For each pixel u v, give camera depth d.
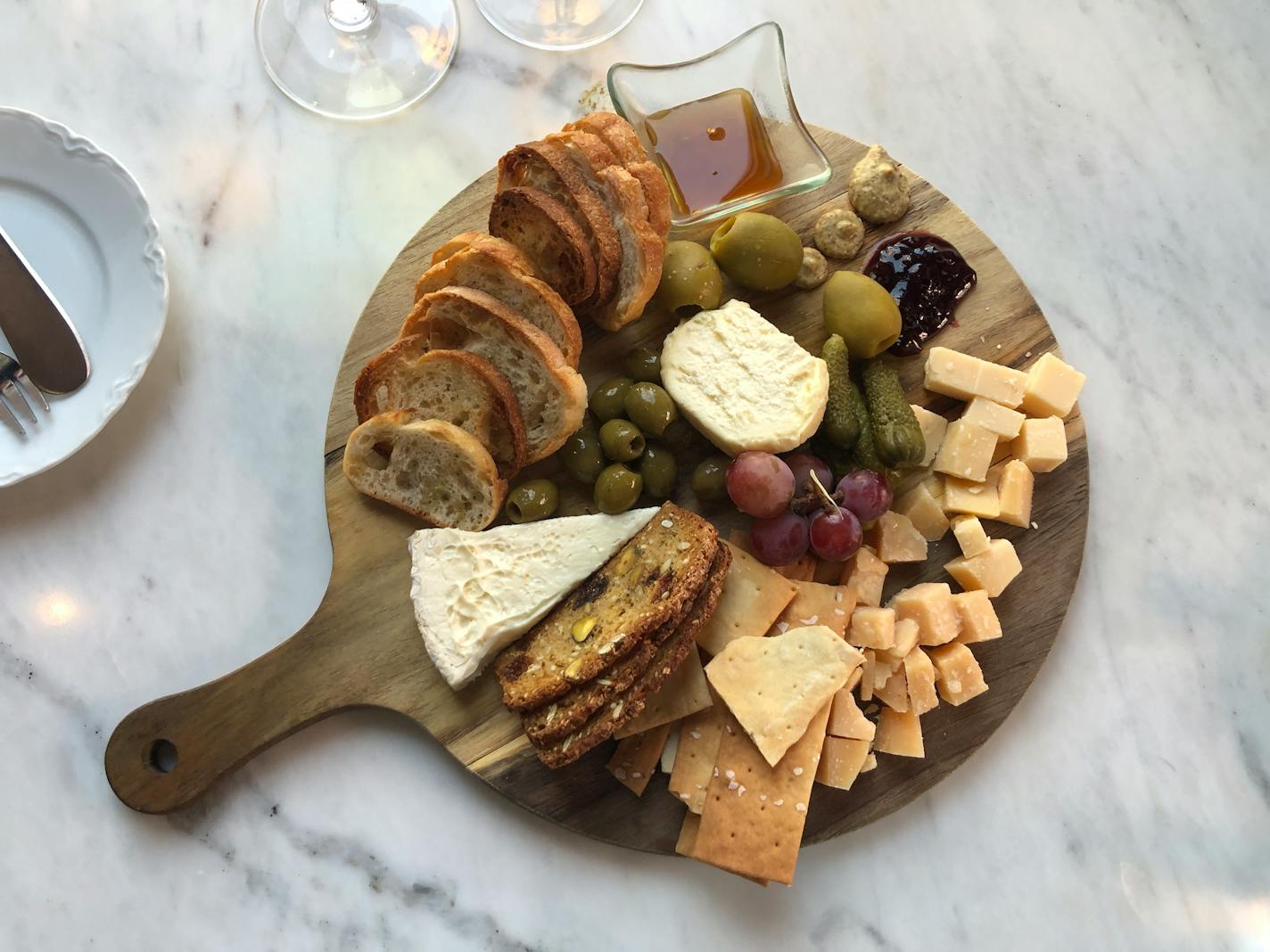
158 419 0.44
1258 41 0.47
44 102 0.45
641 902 0.42
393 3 0.46
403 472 0.40
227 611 0.43
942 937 0.42
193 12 0.46
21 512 0.43
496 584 0.39
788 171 0.42
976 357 0.42
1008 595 0.41
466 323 0.39
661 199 0.39
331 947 0.42
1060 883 0.42
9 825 0.42
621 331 0.42
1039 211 0.46
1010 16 0.47
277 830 0.42
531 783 0.40
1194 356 0.45
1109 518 0.44
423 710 0.40
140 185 0.44
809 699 0.38
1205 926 0.42
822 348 0.42
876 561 0.40
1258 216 0.46
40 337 0.41
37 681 0.43
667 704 0.38
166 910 0.42
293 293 0.45
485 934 0.42
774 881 0.40
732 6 0.46
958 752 0.41
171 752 0.40
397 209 0.45
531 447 0.40
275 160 0.45
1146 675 0.43
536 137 0.46
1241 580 0.44
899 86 0.46
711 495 0.40
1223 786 0.43
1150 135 0.46
